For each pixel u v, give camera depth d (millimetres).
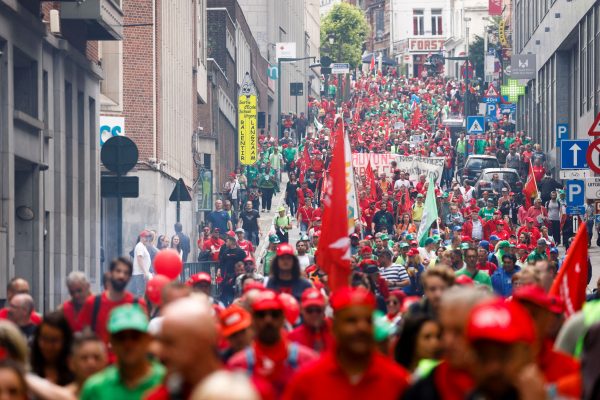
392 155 86062
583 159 42812
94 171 50531
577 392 12719
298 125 129625
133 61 61938
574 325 15516
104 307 20312
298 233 74000
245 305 18203
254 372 13836
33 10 41344
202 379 10414
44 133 42938
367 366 12016
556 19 98625
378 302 26328
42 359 15617
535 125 113562
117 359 13008
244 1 147750
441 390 11727
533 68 112438
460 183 97750
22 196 41312
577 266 18422
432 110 149250
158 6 63312
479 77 175375
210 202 64625
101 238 57938
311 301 17281
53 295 43656
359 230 44812
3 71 38250
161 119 64125
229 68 102688
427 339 14016
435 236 49562
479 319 10227
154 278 20859
